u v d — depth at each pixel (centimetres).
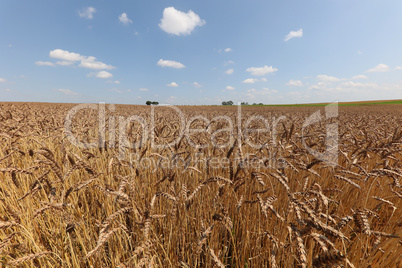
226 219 165
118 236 174
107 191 139
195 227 219
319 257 93
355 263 157
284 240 154
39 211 158
